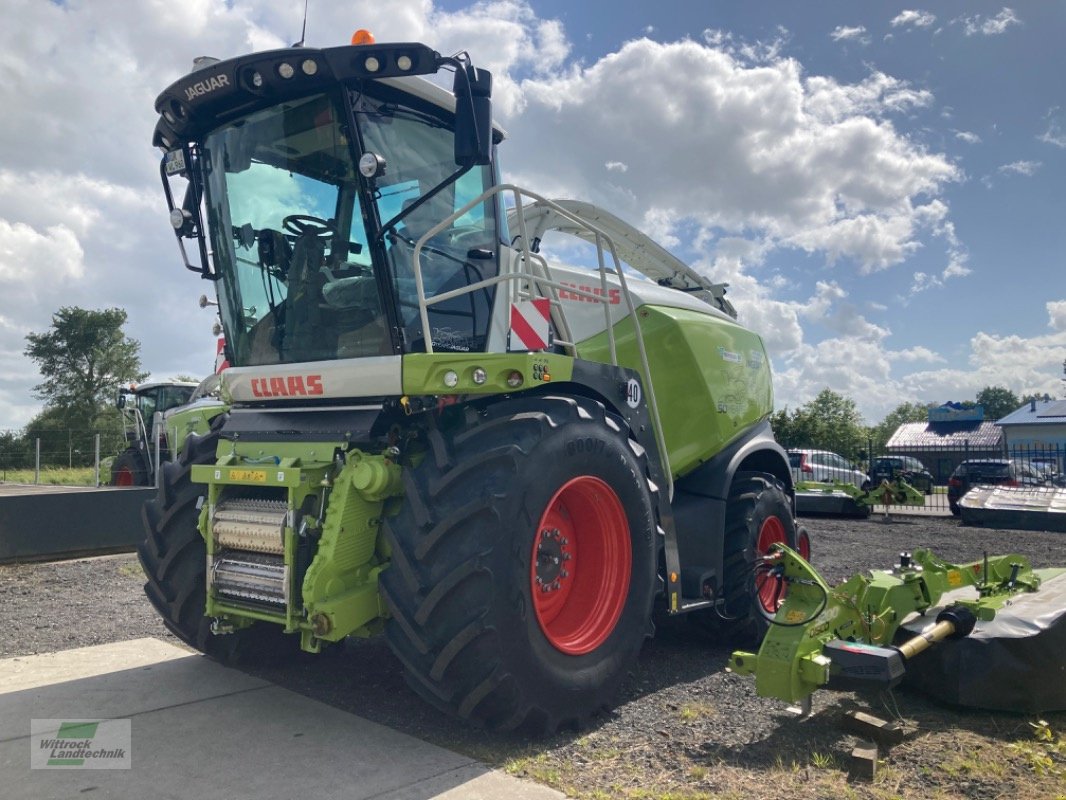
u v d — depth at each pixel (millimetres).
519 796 2879
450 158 4098
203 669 4453
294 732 3504
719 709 3922
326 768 3119
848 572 8188
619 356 5223
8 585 7086
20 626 5543
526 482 3312
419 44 3486
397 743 3385
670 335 5316
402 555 3326
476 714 3270
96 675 4340
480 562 3166
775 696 3387
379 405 3752
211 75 3801
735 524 5254
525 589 3270
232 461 3891
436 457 3459
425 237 3623
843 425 49312
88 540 8664
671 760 3246
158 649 4875
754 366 6000
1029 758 3244
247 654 4391
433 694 3309
